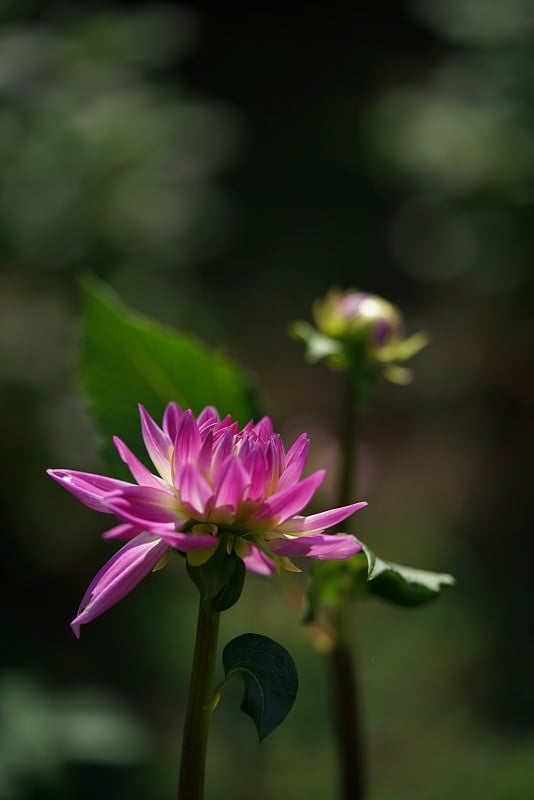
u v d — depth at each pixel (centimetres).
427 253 402
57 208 266
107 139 273
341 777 111
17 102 266
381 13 710
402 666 277
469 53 373
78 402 259
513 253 362
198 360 113
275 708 89
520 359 411
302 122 618
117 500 88
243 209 534
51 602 287
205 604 89
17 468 266
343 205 534
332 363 117
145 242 278
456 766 241
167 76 360
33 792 173
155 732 255
